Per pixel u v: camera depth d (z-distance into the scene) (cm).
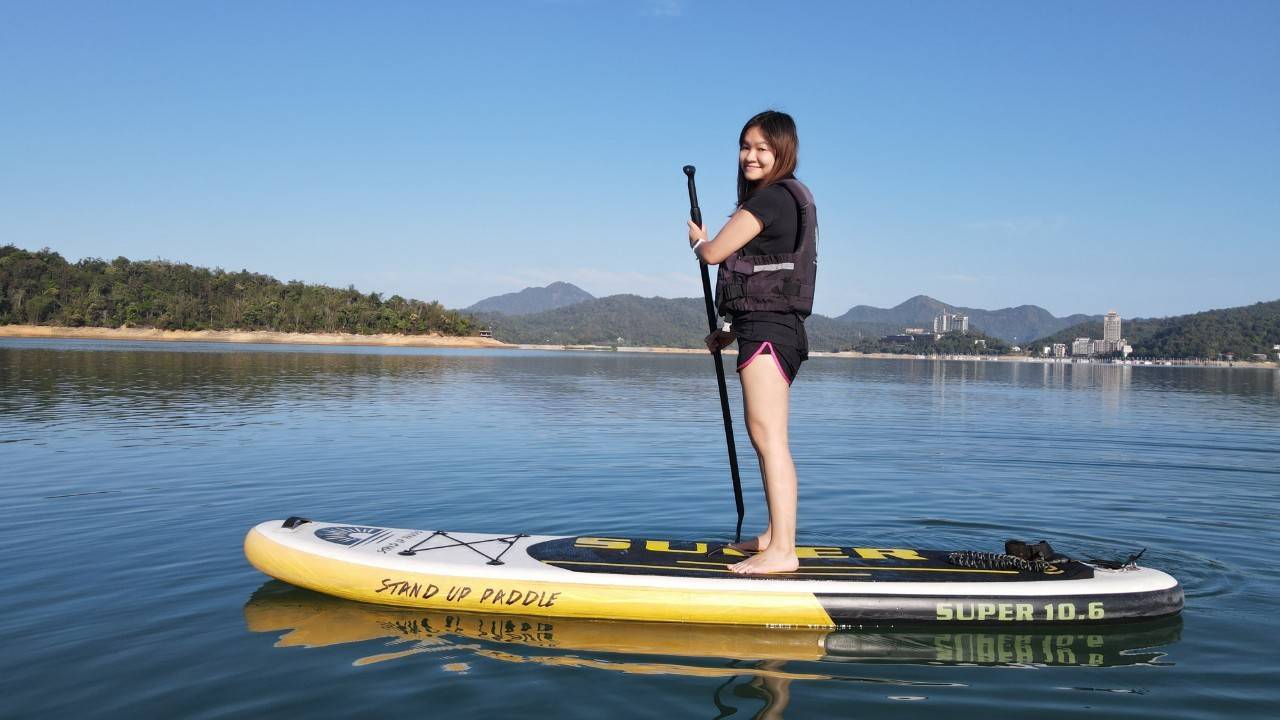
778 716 257
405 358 5578
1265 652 318
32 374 2328
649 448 984
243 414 1340
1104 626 351
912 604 348
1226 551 488
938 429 1338
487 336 15975
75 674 288
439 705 264
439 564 377
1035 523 570
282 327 12038
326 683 282
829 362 11019
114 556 456
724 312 360
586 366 5238
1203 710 263
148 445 948
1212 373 7388
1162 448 1085
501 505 619
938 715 259
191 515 571
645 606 352
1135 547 497
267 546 406
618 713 258
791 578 357
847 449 1039
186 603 374
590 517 577
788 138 348
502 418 1386
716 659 309
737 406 1770
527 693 274
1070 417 1669
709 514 589
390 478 739
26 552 464
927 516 593
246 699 268
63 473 747
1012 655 315
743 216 334
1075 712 262
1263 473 848
